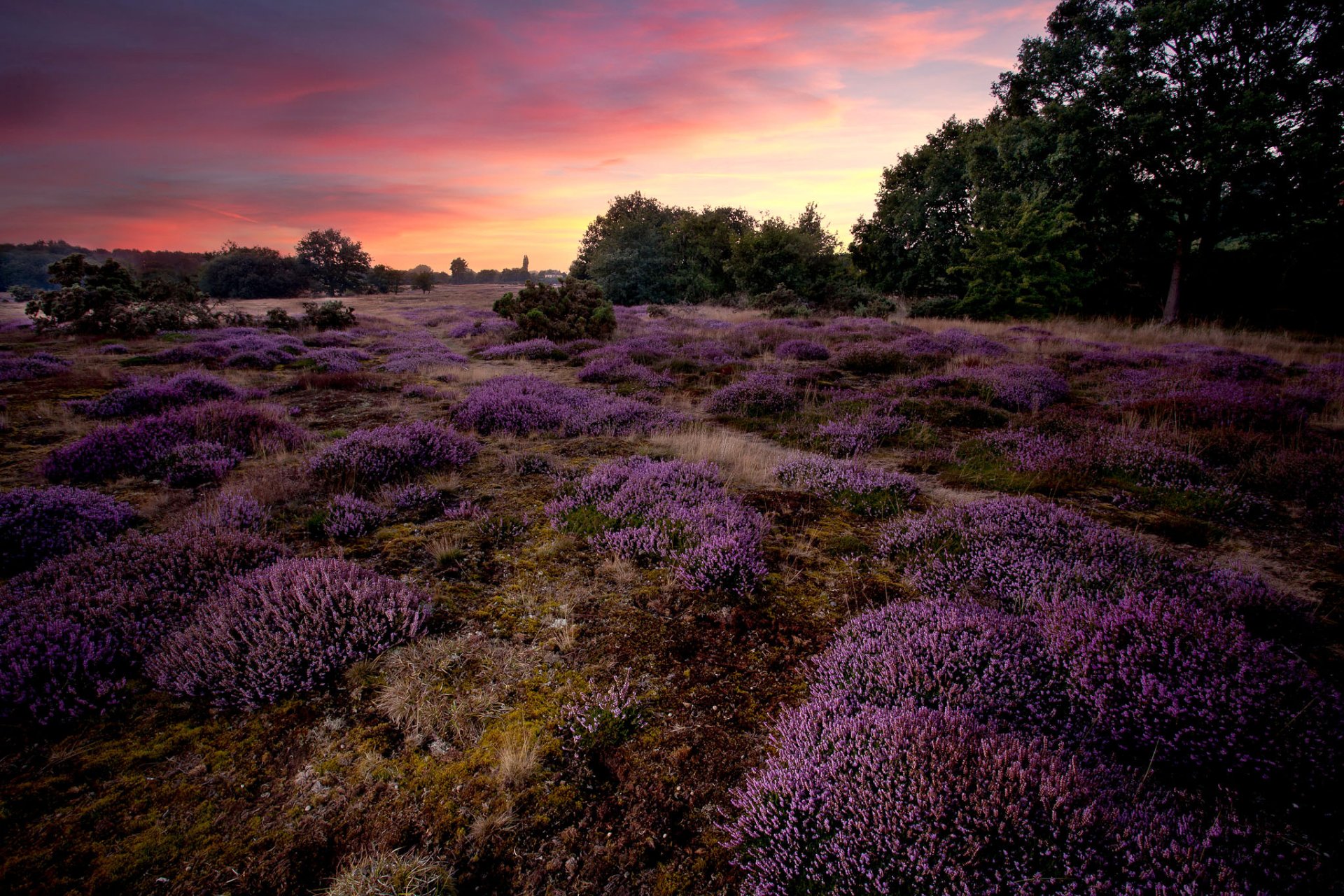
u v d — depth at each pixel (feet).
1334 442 25.16
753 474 23.16
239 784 8.90
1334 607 13.76
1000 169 94.68
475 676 11.41
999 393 34.47
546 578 15.20
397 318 118.83
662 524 17.39
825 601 14.33
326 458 22.24
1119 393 35.60
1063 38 92.22
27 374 41.34
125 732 9.85
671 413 31.78
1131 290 95.55
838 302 101.30
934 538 16.74
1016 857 6.76
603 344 59.57
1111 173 85.66
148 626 11.90
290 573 13.19
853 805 7.46
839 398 34.96
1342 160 71.41
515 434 29.01
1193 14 73.46
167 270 280.31
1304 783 8.14
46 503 16.52
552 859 7.88
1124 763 8.98
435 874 7.46
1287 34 74.54
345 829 8.22
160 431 24.89
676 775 9.27
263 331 76.07
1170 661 9.78
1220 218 83.05
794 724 9.47
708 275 145.48
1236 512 19.33
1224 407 29.30
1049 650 10.85
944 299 94.79
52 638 10.92
